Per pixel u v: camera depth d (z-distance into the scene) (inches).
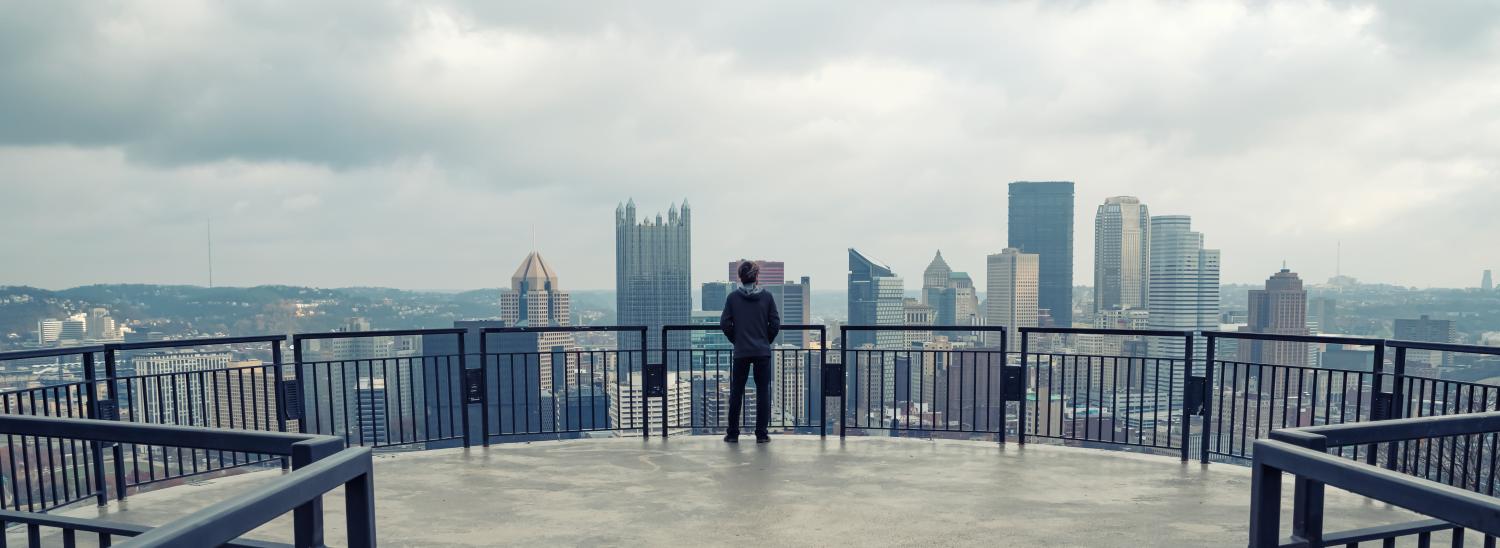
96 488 217.3
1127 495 213.9
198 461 247.4
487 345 282.5
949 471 241.1
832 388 295.9
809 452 268.2
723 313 283.3
